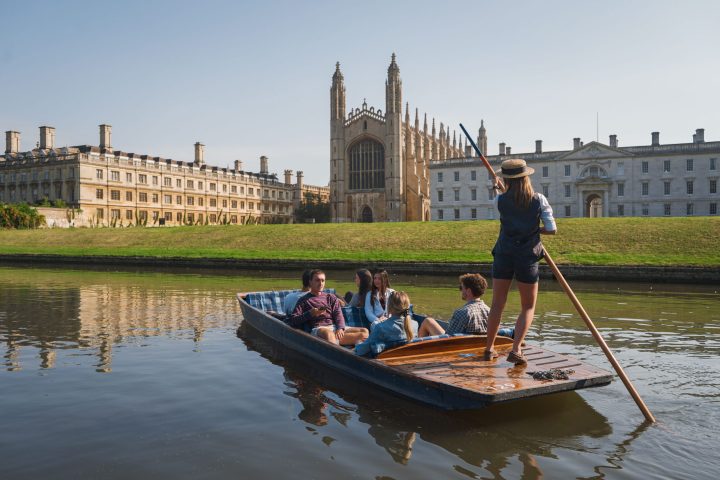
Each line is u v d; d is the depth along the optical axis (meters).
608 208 77.31
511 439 5.91
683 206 74.19
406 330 7.90
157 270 34.78
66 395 7.52
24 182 87.06
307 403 7.19
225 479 5.01
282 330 10.29
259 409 6.95
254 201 116.12
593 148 78.12
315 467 5.27
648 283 25.02
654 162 75.56
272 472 5.16
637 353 9.68
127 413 6.79
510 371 6.84
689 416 6.49
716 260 27.48
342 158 100.25
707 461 5.29
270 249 43.31
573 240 36.03
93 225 82.50
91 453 5.59
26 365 9.15
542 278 27.53
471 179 86.44
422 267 30.89
